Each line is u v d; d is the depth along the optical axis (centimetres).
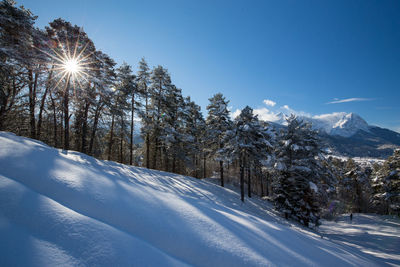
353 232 1988
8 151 506
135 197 488
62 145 2062
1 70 1131
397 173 2956
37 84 1424
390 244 1509
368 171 5022
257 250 405
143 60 2150
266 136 2031
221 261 334
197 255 332
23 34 1290
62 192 394
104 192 455
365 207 3809
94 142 1942
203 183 2169
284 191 1802
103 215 365
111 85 1858
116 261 248
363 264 582
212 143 2555
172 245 340
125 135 2020
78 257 235
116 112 1811
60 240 254
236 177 3453
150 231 361
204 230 422
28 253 217
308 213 1711
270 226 647
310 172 1659
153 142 2398
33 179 407
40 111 1516
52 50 1381
